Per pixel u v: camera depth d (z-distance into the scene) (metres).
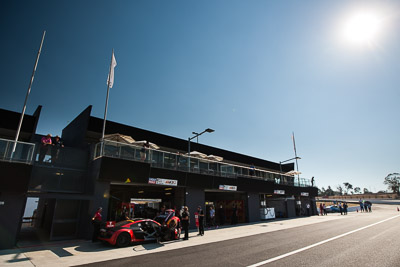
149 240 11.26
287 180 29.00
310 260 7.54
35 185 12.41
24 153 11.12
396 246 9.65
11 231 10.27
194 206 17.88
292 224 19.81
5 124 16.41
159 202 25.22
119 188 19.41
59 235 12.41
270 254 8.48
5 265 7.36
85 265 7.27
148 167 14.95
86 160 14.93
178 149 25.47
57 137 14.37
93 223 11.57
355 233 13.53
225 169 20.83
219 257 8.12
